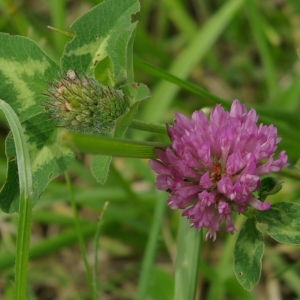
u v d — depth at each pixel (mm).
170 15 378
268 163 212
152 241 275
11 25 339
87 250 333
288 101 316
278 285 303
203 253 317
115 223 309
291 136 284
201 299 305
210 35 328
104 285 307
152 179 309
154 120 323
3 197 223
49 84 223
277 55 355
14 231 316
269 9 363
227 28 372
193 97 363
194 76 377
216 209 214
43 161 225
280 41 359
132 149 208
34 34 324
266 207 210
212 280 290
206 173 209
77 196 303
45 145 226
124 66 222
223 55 391
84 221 310
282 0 375
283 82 352
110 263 330
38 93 230
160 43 384
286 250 303
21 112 229
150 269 272
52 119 224
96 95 220
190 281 244
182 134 218
